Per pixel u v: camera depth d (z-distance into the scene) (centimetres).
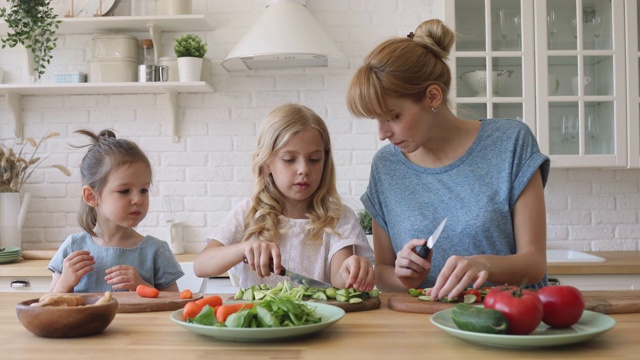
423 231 167
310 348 100
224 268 165
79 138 338
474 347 99
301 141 175
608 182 332
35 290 283
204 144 336
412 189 172
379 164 181
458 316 102
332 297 139
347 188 333
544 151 297
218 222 335
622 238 331
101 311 110
